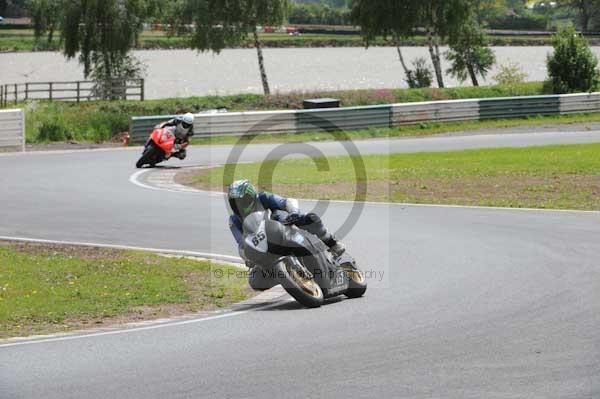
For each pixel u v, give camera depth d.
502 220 47.41
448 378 19.47
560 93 144.12
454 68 184.25
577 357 20.97
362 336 23.78
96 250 41.25
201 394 18.67
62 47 164.88
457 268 34.38
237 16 160.12
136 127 97.00
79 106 125.38
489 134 104.94
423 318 25.92
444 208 52.75
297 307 28.64
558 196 56.84
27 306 30.28
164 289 32.97
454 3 165.88
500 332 23.78
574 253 36.78
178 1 162.50
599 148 84.94
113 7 147.62
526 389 18.59
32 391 19.20
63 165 75.69
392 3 166.88
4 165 75.31
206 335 24.70
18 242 43.47
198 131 99.31
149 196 58.16
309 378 19.70
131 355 22.45
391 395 18.33
